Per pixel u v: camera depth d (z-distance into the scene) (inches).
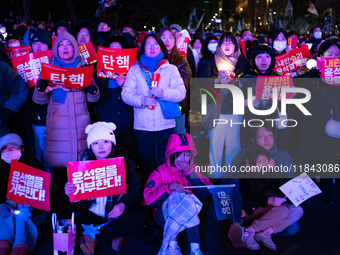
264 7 2431.1
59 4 1007.6
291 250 128.6
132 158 174.4
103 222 124.7
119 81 158.7
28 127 164.1
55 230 115.2
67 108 145.9
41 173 126.5
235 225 129.9
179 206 117.8
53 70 139.1
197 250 119.0
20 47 195.2
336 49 166.6
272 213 132.0
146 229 134.1
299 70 201.9
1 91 149.0
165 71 153.0
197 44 340.8
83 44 176.6
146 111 152.4
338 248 129.6
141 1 1175.6
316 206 164.6
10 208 125.0
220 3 2389.3
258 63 169.2
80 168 120.0
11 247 119.0
